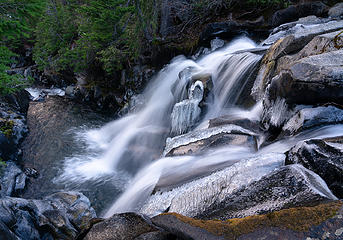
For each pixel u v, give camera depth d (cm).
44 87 2055
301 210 160
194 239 165
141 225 223
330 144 242
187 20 1477
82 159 873
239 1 1422
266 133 470
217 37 1224
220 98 761
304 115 359
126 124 1143
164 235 194
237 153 412
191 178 361
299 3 1278
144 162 763
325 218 150
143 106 1191
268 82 571
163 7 1449
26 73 2328
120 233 220
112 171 776
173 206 306
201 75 799
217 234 165
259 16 1302
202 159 425
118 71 1473
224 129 499
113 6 1417
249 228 162
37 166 832
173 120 819
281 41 574
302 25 920
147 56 1377
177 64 1163
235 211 225
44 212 490
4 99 1250
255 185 244
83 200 554
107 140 1033
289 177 221
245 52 818
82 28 1730
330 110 349
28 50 2738
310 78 361
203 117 753
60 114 1334
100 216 583
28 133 1080
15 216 432
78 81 1767
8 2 554
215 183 285
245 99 665
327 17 1154
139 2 1328
